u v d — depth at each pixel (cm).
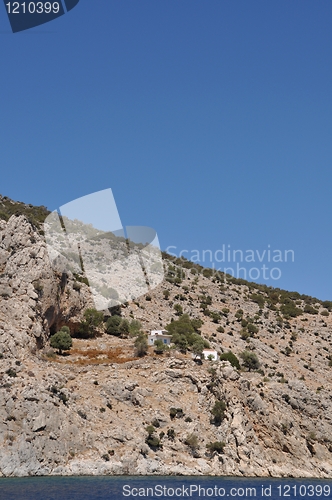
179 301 16362
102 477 7956
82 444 8338
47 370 9125
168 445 8894
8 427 7962
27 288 10231
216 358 11369
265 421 10269
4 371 8644
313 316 18988
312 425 10988
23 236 10881
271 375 12700
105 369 9762
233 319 16700
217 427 9462
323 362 15000
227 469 8994
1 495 6481
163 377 9781
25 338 9525
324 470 10312
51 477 7700
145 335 12031
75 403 8812
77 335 11619
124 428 8812
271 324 17150
